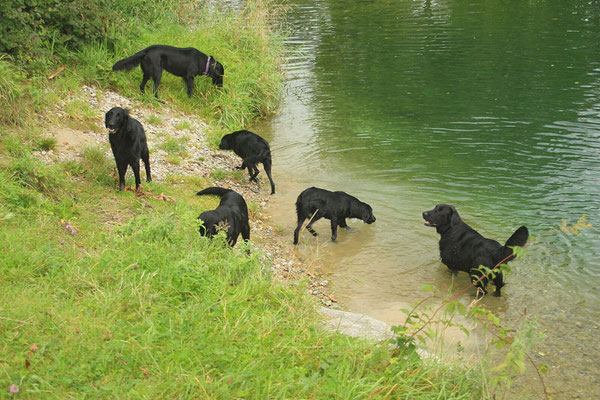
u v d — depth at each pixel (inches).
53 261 195.0
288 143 481.4
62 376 138.9
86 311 169.6
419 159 434.6
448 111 532.7
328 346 176.2
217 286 200.7
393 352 179.2
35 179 273.3
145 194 315.0
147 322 167.6
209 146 450.0
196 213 280.7
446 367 177.0
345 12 1027.9
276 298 207.3
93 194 297.1
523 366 148.3
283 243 323.6
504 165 414.9
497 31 822.5
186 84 508.1
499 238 309.7
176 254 215.9
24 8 428.1
